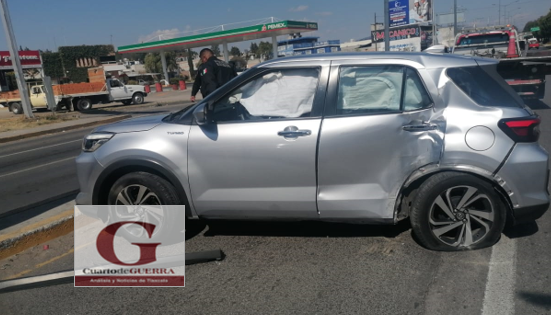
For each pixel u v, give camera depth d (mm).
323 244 4281
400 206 3955
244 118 4070
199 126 4109
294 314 3182
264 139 3928
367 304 3250
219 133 4035
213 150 4031
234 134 3996
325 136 3828
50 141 14695
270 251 4215
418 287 3436
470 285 3420
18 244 4453
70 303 3521
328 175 3871
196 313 3281
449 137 3721
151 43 48875
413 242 4184
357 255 4008
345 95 3920
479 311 3100
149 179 4223
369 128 3789
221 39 44906
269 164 3943
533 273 3537
